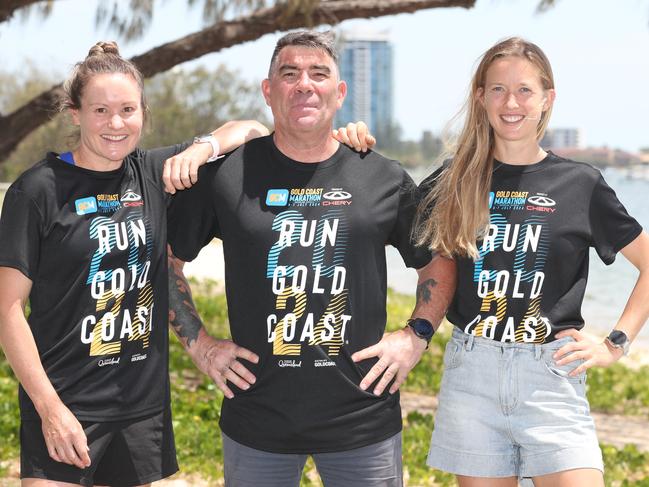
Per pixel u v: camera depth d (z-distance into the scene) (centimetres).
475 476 350
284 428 335
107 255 323
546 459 341
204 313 1375
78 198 322
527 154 354
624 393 1092
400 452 353
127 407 331
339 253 335
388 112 17962
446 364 362
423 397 969
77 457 316
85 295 321
